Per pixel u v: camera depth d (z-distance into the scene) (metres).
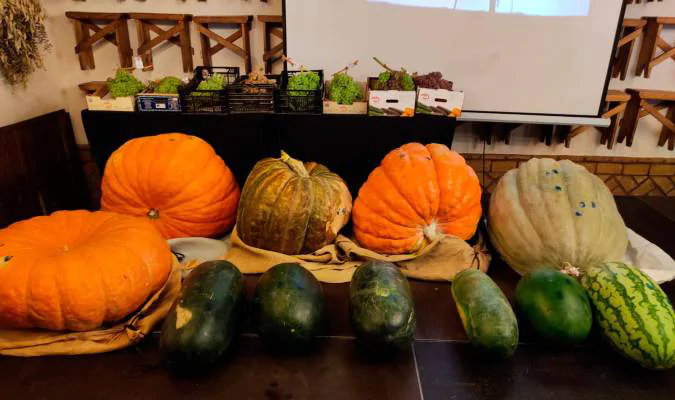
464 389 1.36
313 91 2.37
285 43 2.76
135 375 1.39
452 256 1.95
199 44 3.05
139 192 2.06
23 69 2.57
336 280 1.90
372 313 1.36
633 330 1.37
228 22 2.92
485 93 2.89
